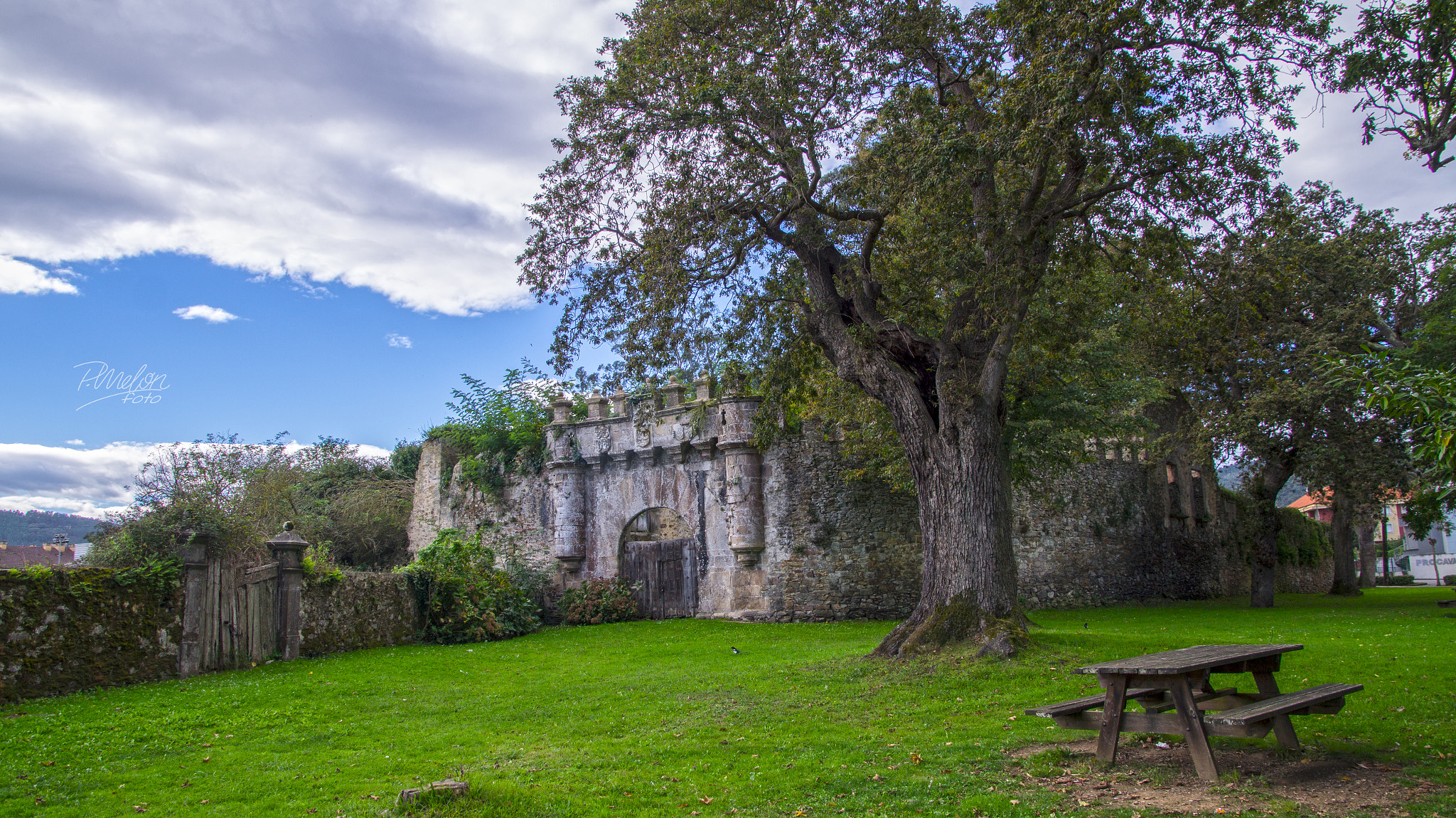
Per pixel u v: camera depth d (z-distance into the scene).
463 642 19.69
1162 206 12.37
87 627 11.78
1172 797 5.93
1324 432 22.77
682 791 6.75
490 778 7.33
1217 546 34.94
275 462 28.75
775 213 13.54
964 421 12.42
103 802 6.87
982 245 11.39
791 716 9.52
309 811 6.56
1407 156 9.53
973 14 12.73
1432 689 9.54
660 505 25.23
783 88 12.09
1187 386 25.02
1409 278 22.97
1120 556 28.86
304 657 15.73
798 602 22.47
